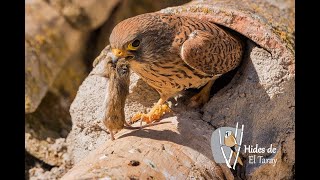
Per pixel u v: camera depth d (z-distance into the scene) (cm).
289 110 1153
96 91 1229
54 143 1373
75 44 1454
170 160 1033
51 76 1420
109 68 1098
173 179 1007
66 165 1323
